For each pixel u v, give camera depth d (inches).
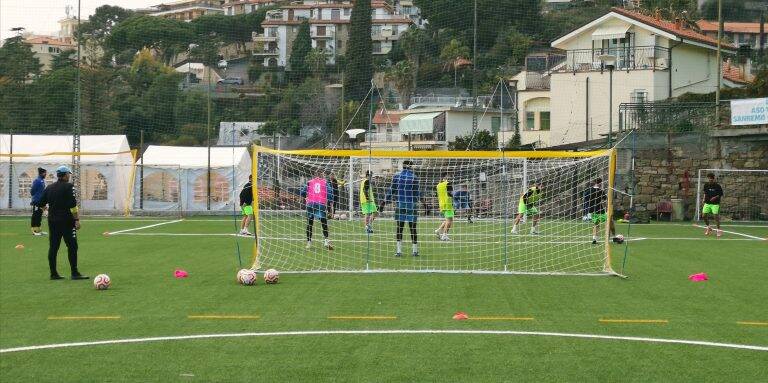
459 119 3134.8
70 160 2204.7
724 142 1918.1
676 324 627.2
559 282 853.2
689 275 910.4
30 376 484.7
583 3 3890.3
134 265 1002.1
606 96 2591.0
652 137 1966.0
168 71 3651.6
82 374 487.8
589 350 540.7
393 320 641.6
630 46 2628.0
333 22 4803.2
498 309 690.8
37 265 1002.7
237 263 1021.8
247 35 4985.2
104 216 2106.3
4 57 3038.9
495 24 3860.7
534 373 483.5
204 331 603.5
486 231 1443.2
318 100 3459.6
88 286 826.8
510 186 1496.1
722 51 2682.1
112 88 3316.9
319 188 1161.4
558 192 1423.5
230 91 3789.4
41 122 2974.9
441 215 1293.1
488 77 3639.3
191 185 2212.1
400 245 1093.8
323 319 645.9
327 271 931.3
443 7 4057.6
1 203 2183.8
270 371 489.7
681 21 2763.3
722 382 465.4
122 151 2258.9
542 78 2999.5
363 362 509.4
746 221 1867.6
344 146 3051.2
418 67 4040.4
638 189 1962.4
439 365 501.4
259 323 631.2
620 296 759.7
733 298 749.9
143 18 4394.7
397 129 3339.1
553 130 2664.9
